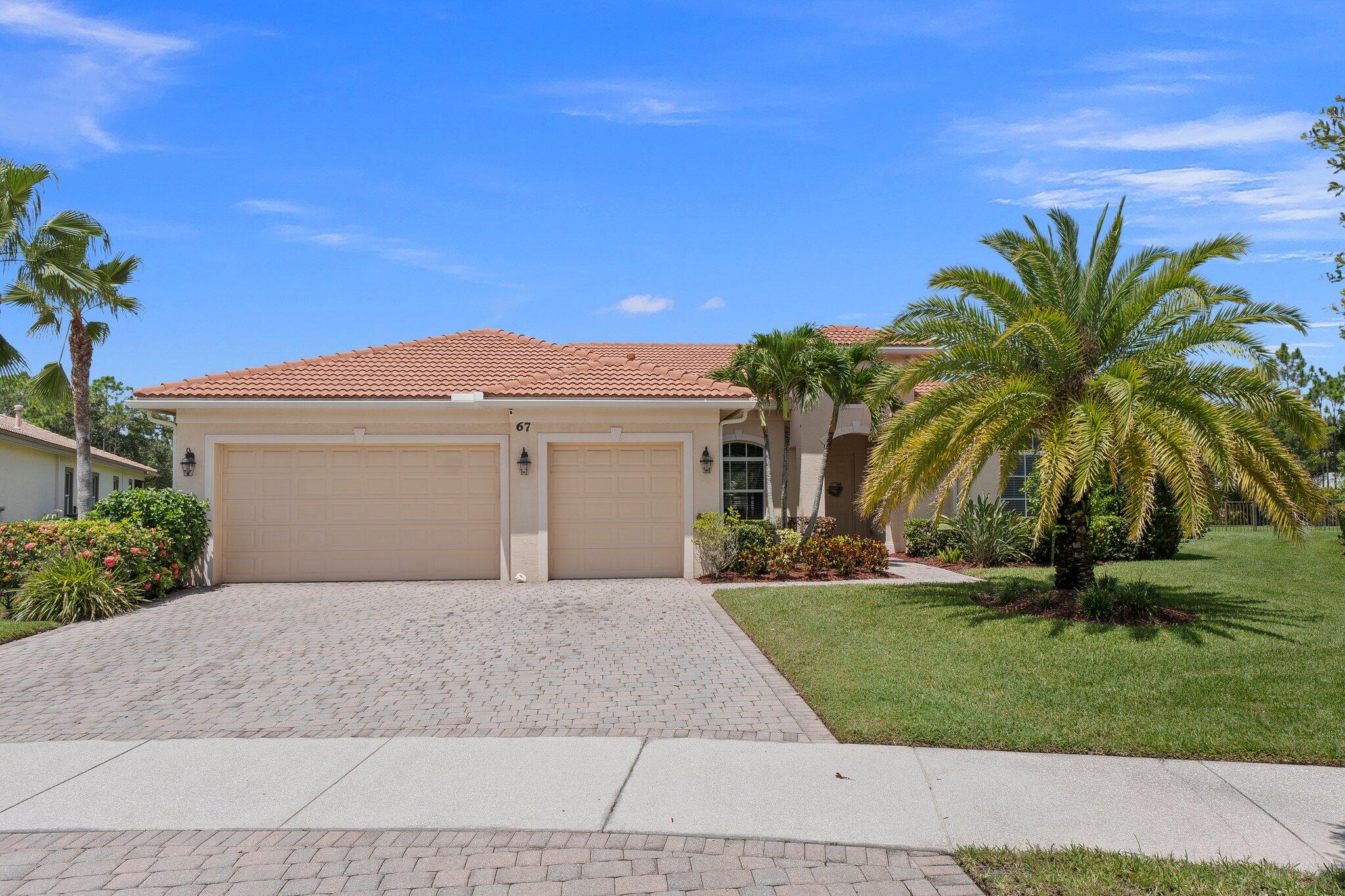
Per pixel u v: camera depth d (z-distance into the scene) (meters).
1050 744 6.19
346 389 15.16
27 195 19.28
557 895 4.15
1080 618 10.14
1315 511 9.95
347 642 10.02
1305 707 6.85
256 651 9.60
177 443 14.80
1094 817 5.00
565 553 15.30
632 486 15.45
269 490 15.02
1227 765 5.82
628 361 17.45
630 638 10.23
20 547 12.07
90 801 5.31
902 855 4.54
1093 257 11.38
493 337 18.61
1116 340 10.83
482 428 15.23
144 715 7.18
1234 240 9.93
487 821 4.98
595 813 5.08
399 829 4.88
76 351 20.17
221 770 5.85
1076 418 9.77
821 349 18.11
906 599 11.93
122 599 11.86
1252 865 4.34
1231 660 8.25
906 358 21.41
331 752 6.21
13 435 24.92
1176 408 9.88
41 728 6.84
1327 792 5.34
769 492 19.42
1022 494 20.20
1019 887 4.16
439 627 10.89
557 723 6.94
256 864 4.46
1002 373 11.22
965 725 6.55
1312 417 9.86
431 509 15.25
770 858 4.52
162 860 4.50
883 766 5.84
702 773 5.75
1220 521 26.16
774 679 8.30
